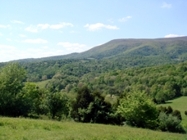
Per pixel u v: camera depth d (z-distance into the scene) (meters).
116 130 32.56
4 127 24.08
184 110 104.50
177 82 130.50
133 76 161.12
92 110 59.69
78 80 168.50
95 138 23.02
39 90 67.62
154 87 128.00
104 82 163.12
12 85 54.66
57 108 58.38
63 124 32.56
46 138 20.36
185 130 59.38
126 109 55.31
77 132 25.86
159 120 57.47
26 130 24.00
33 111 61.34
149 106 55.00
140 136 28.00
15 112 53.50
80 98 61.97
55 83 144.50
